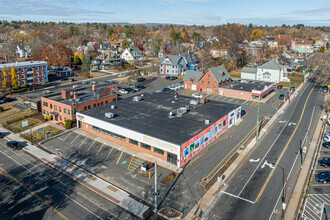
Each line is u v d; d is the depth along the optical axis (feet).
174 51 548.31
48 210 108.06
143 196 117.19
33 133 187.01
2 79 293.43
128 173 135.74
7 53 516.32
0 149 163.94
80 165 143.95
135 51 540.11
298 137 179.73
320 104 257.34
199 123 169.48
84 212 106.83
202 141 160.45
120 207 110.11
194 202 112.57
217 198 115.14
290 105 254.27
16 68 313.73
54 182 128.47
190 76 317.01
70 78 363.97
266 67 351.67
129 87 319.27
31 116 222.07
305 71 408.26
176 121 172.76
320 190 121.08
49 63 403.54
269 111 235.61
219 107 203.72
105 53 462.60
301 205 110.32
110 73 417.49
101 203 112.68
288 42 543.80
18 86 313.53
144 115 184.55
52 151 160.86
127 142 164.76
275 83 345.72
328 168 140.26
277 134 184.75
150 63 503.61
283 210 105.29
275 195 116.78
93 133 185.37
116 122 171.01
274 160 148.15
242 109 241.55
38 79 340.39
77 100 199.31
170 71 406.21
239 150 160.45
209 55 462.60
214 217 103.19
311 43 612.29
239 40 445.78
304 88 325.42
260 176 132.05
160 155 149.38
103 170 138.82
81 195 118.11
